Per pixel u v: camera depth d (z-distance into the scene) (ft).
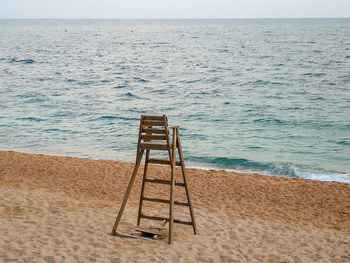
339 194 33.40
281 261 18.53
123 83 129.70
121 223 22.99
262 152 53.98
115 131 67.00
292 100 96.07
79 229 21.24
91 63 195.11
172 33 539.29
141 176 37.63
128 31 636.89
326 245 21.54
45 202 26.99
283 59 200.85
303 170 45.47
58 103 93.25
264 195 32.60
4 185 32.09
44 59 211.61
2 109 84.94
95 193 31.09
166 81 134.51
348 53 227.81
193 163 47.96
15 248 17.87
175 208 27.66
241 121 74.69
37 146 56.39
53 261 16.60
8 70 160.86
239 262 18.04
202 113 82.23
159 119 19.06
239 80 133.69
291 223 25.71
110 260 17.02
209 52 250.16
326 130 67.41
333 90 110.42
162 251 18.48
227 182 36.45
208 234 22.12
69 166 40.91
